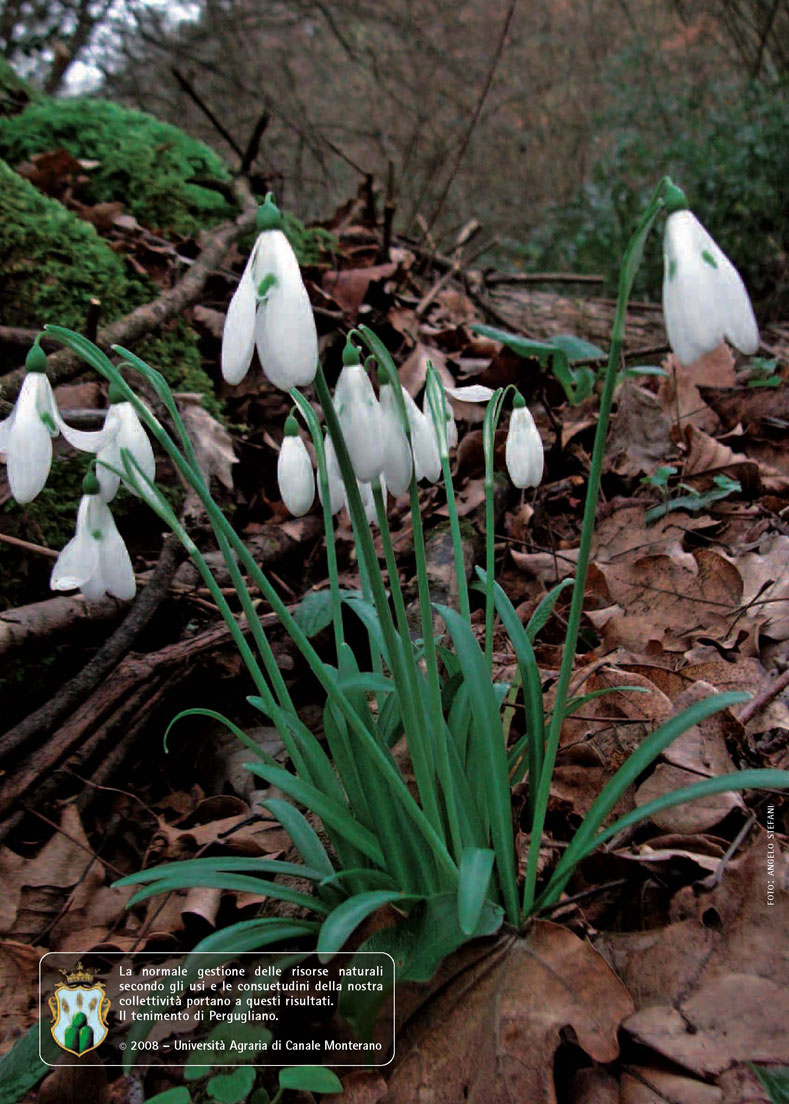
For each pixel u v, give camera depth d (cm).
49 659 38
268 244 21
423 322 70
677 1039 23
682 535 45
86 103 73
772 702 33
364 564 30
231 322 21
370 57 152
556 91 176
